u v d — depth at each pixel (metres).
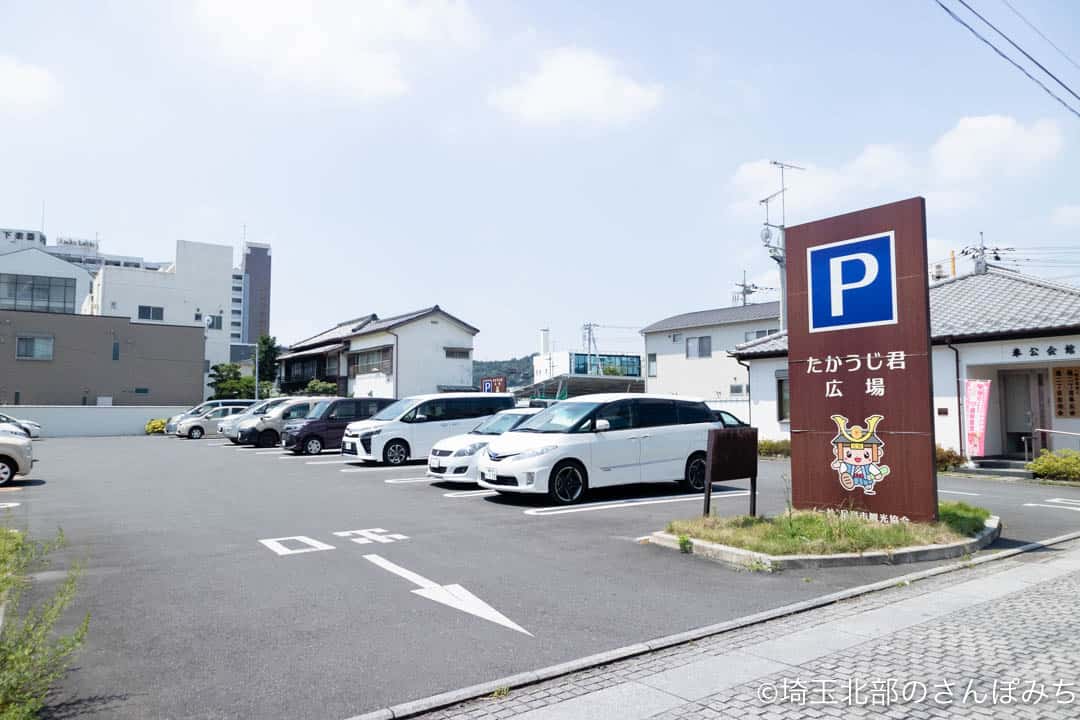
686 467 11.87
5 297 47.69
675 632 4.91
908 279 7.88
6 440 13.19
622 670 4.27
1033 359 15.11
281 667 4.26
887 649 4.52
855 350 8.34
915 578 6.34
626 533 8.35
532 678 4.09
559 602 5.61
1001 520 9.32
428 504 10.65
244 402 32.19
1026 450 15.66
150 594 5.79
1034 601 5.59
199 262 53.91
